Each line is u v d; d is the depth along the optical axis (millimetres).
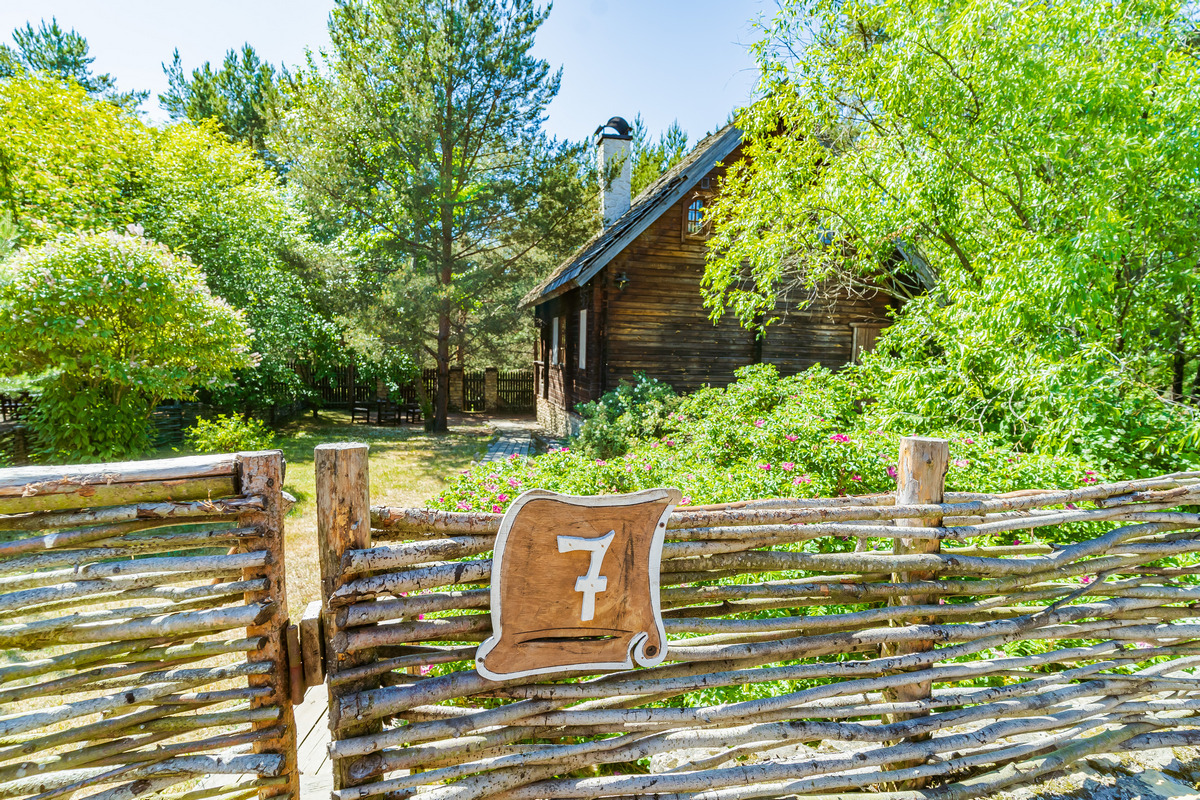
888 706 2166
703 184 10570
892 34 6027
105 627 1588
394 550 1663
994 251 5410
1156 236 5238
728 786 2057
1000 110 5234
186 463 1604
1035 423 4980
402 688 1733
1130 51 5023
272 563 1689
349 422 15234
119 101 22094
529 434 14008
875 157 6387
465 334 14039
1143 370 5754
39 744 1566
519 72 12477
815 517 2088
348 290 13141
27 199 10242
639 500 1802
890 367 6277
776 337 11148
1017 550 2418
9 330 5773
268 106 16094
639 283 10492
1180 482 2492
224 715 1705
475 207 13312
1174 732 2547
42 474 1479
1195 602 2586
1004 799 2312
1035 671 2520
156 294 6461
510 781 1877
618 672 1985
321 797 2248
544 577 1744
